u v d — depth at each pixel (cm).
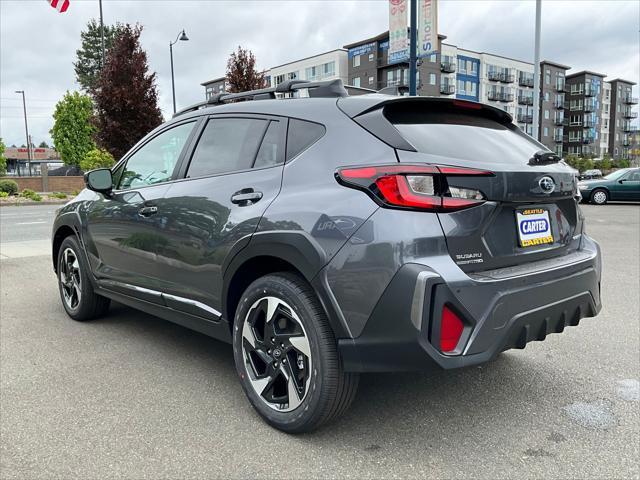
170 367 350
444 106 279
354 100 268
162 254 334
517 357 369
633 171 1984
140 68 2055
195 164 331
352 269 229
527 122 8575
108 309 477
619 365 354
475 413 284
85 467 232
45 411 285
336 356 242
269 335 265
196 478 224
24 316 471
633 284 595
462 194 229
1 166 3984
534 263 260
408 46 1178
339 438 257
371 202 230
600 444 252
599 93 9956
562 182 274
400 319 219
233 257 278
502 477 225
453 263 224
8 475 225
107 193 398
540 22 1936
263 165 287
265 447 249
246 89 1788
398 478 224
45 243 944
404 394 308
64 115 4888
